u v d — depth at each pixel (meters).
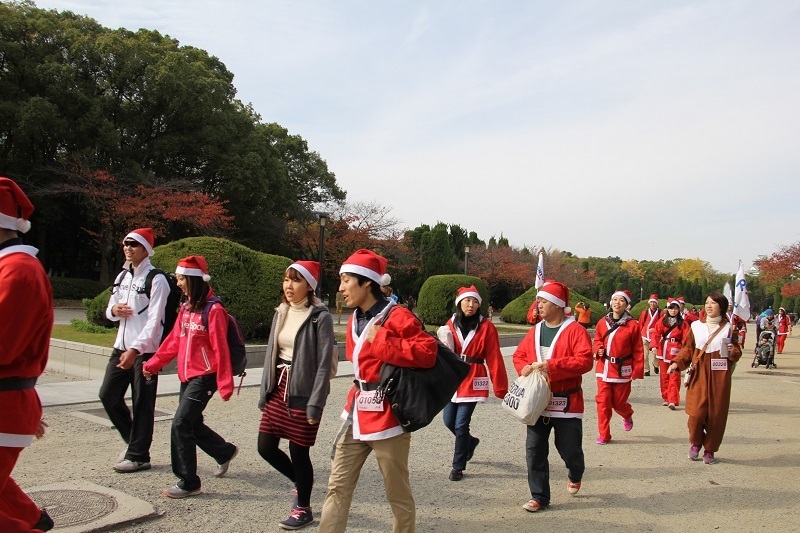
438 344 3.66
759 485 5.80
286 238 35.38
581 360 4.95
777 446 7.43
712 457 6.58
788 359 21.11
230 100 34.53
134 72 28.50
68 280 30.80
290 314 4.58
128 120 29.73
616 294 7.66
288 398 4.39
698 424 6.62
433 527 4.52
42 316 3.03
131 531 4.12
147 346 5.23
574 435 5.11
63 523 4.07
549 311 5.22
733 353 6.57
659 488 5.64
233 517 4.48
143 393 5.34
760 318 18.95
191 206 27.97
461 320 6.02
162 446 6.25
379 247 36.66
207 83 30.03
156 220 28.12
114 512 4.31
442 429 7.79
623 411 7.55
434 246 42.94
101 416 7.52
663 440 7.69
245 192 32.03
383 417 3.58
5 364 2.89
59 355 11.32
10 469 2.97
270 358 4.53
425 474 5.85
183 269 5.02
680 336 10.25
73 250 35.91
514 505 5.07
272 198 34.12
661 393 11.10
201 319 4.98
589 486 5.65
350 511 4.74
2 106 25.89
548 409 5.07
